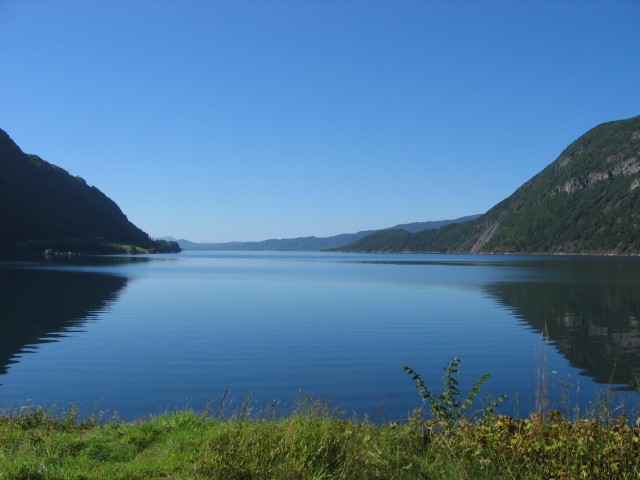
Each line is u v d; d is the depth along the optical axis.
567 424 7.07
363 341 22.61
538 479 6.07
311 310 33.56
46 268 82.62
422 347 21.23
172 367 17.67
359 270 93.50
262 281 61.81
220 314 31.36
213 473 6.31
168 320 28.66
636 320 28.94
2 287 48.78
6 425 8.87
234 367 17.67
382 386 15.23
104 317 29.91
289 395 14.31
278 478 6.15
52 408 12.65
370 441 7.08
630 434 6.75
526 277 68.31
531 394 14.27
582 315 31.08
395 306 35.78
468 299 40.59
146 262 122.12
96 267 89.19
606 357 19.56
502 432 7.08
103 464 6.81
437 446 7.06
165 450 7.23
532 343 22.20
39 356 19.41
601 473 6.05
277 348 20.88
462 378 16.31
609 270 85.94
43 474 6.18
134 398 14.08
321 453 6.72
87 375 16.59
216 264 123.94
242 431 7.38
